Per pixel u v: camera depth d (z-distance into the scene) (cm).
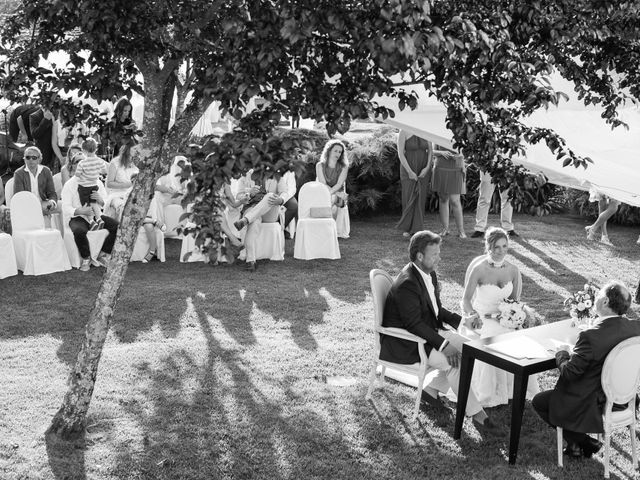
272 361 684
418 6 321
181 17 427
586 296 608
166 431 545
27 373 634
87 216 969
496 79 392
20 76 487
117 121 521
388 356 607
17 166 1260
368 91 375
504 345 554
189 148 404
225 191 980
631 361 506
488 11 398
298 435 550
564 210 1491
